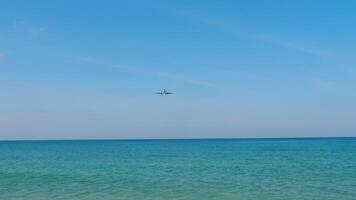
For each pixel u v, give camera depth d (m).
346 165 59.34
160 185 38.59
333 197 31.17
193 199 30.64
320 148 132.25
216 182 40.56
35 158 85.94
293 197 31.31
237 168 56.94
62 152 117.88
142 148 152.88
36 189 36.19
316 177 44.03
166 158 83.31
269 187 36.56
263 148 139.00
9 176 47.59
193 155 95.25
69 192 34.41
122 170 55.31
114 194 33.22
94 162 72.06
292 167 57.25
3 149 148.12
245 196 31.86
